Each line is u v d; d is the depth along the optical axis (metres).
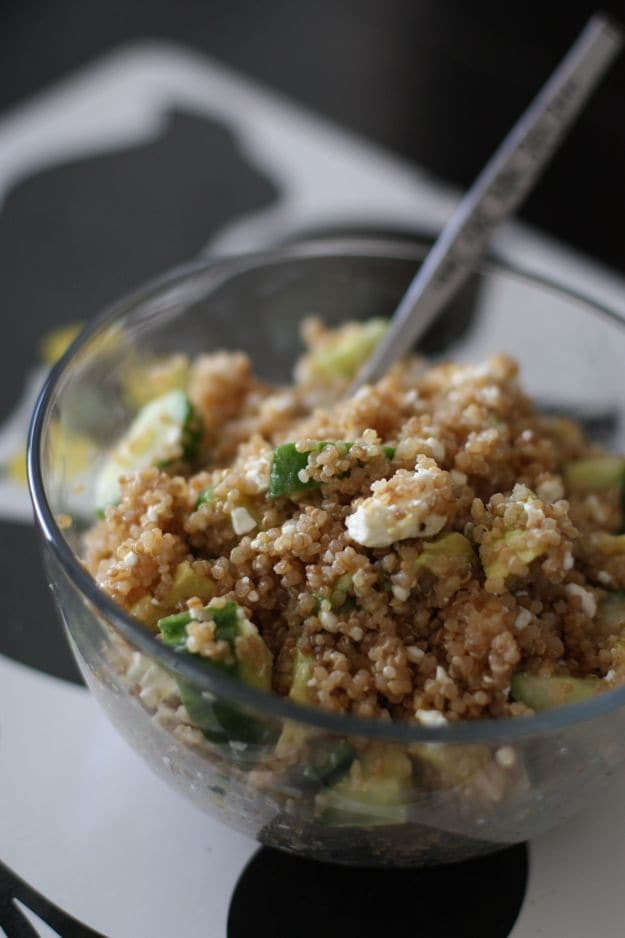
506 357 0.33
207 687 0.23
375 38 0.52
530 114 0.33
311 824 0.25
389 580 0.26
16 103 0.48
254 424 0.32
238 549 0.27
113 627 0.24
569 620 0.27
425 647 0.26
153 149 0.46
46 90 0.48
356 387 0.33
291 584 0.26
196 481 0.29
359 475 0.27
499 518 0.27
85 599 0.24
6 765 0.29
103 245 0.43
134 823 0.28
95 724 0.30
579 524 0.30
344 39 0.52
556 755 0.24
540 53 0.52
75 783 0.29
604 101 0.49
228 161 0.46
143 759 0.28
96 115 0.47
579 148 0.47
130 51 0.50
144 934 0.26
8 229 0.43
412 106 0.49
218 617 0.25
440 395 0.31
